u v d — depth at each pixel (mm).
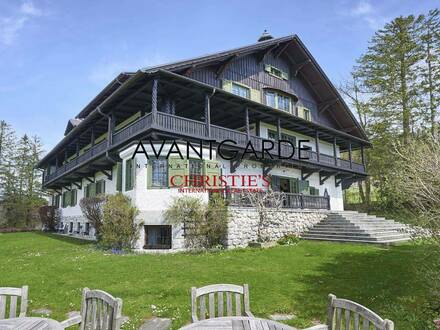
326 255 11328
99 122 19031
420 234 5918
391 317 5559
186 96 16422
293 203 17188
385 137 27812
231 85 19406
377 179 27594
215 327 3188
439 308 5652
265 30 24266
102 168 19500
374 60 29141
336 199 25078
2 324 3234
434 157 5879
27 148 44688
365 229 15250
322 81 24547
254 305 6301
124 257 11570
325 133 22906
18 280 8438
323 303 6383
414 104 26719
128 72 15914
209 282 7914
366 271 8828
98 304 3494
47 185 28141
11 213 39438
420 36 27359
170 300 6672
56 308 6344
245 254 11703
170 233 13578
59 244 17172
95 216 16438
